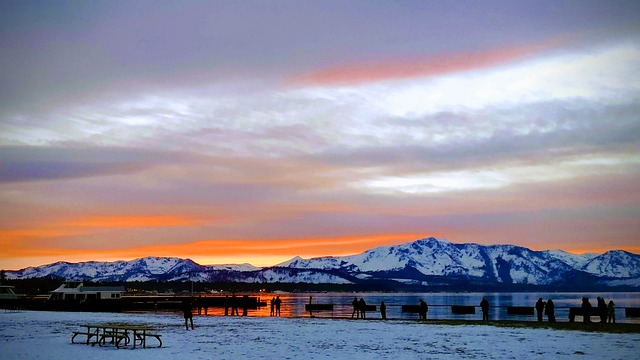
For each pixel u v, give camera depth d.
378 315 85.00
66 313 80.06
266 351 31.34
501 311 103.12
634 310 49.38
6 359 28.31
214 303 121.88
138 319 62.56
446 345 33.56
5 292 139.12
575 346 32.19
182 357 28.95
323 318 61.66
